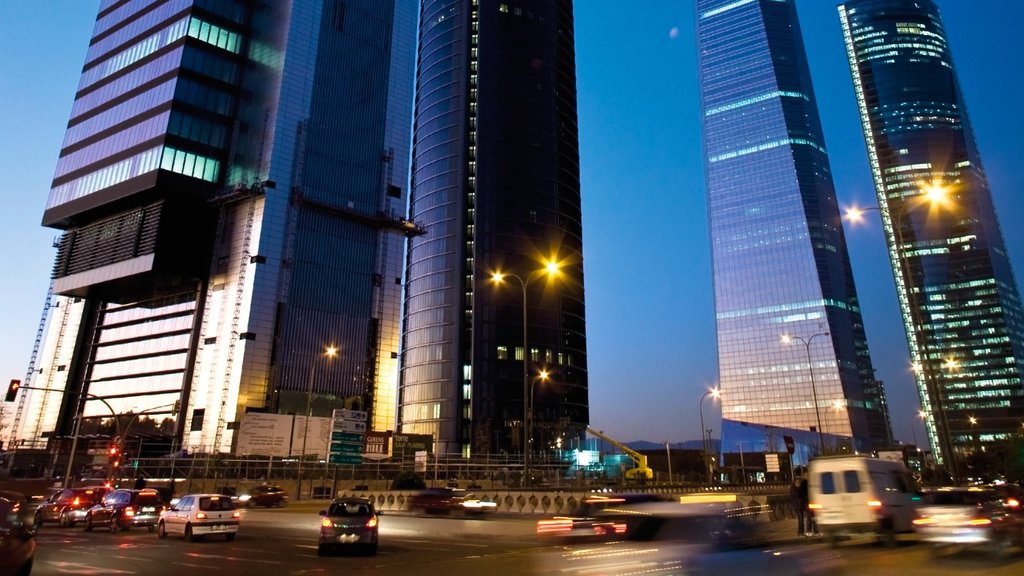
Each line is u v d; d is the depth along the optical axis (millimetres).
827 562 14812
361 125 104062
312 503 52281
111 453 55094
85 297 107062
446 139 143250
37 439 95375
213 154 96812
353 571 15750
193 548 22469
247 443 60844
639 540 16812
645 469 97062
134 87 102688
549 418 125375
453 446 119562
